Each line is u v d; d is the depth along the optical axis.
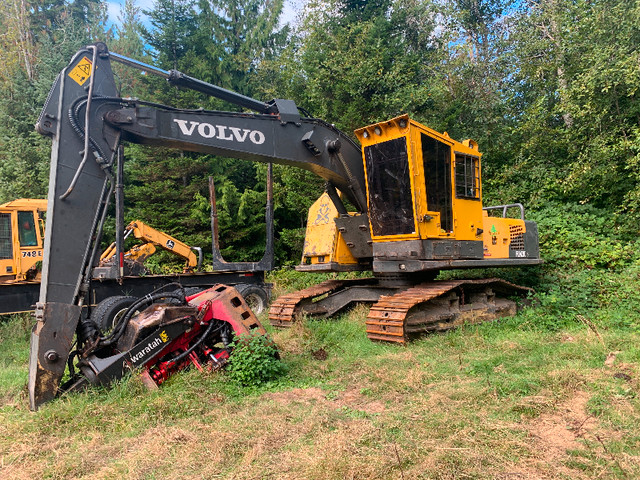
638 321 7.12
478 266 7.74
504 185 14.64
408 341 6.59
